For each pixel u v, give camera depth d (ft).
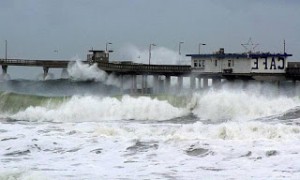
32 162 157.69
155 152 167.73
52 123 253.65
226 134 189.98
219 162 152.35
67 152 171.83
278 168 142.72
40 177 131.13
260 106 290.76
